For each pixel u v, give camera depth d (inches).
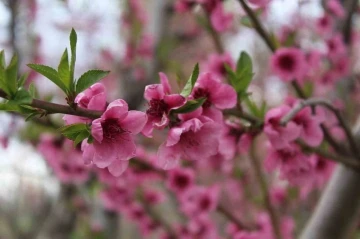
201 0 26.8
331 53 33.6
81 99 17.2
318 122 21.2
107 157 17.0
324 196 25.0
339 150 23.7
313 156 24.2
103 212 46.8
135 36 54.0
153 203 38.4
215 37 28.4
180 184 29.9
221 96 18.5
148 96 17.3
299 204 43.5
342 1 36.2
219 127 17.7
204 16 28.4
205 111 18.4
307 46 34.1
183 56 65.3
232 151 20.1
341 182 24.4
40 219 55.7
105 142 17.0
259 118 20.5
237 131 20.1
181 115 17.5
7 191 66.4
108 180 32.3
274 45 25.7
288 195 41.0
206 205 33.1
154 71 51.3
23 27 47.0
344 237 24.6
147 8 60.5
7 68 16.3
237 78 19.5
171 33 55.5
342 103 39.1
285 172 21.9
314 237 24.7
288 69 25.9
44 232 50.2
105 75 16.9
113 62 63.9
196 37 58.9
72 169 34.4
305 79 32.2
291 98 24.9
